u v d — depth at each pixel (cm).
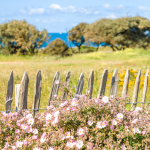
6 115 228
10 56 2542
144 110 260
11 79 257
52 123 217
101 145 221
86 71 660
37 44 2955
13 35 2805
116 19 3531
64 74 615
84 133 213
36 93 270
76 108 227
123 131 224
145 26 3484
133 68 673
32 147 210
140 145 221
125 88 313
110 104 238
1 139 217
